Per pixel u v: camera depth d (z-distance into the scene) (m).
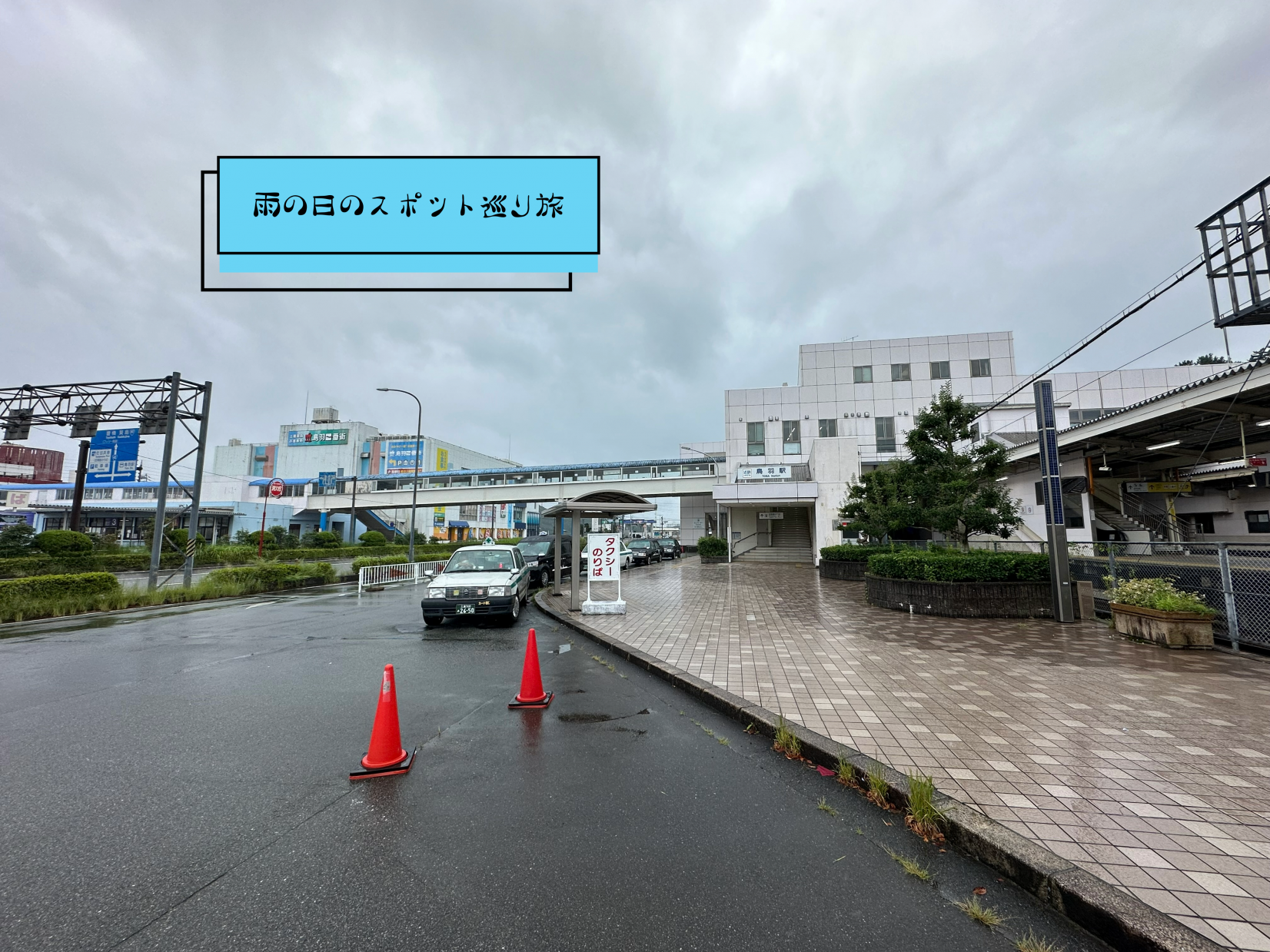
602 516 13.52
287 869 2.75
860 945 2.21
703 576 21.05
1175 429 16.81
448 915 2.39
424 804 3.43
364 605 14.53
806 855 2.87
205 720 5.07
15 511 48.75
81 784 3.73
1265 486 22.00
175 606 14.37
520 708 5.47
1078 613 9.55
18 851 2.91
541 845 2.96
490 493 48.03
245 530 47.56
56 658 7.91
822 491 24.98
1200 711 4.82
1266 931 2.16
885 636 8.46
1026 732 4.35
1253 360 11.65
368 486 54.81
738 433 34.91
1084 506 18.91
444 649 8.40
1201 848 2.73
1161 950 2.10
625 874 2.69
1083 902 2.35
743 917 2.37
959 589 10.12
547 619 11.48
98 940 2.25
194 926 2.33
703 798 3.53
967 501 12.48
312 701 5.68
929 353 33.44
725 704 5.28
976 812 3.08
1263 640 7.00
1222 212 8.27
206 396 18.23
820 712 4.93
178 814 3.32
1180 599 7.59
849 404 34.00
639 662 7.27
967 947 2.21
